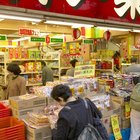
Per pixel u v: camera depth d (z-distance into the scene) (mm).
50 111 2814
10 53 6922
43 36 9539
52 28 9219
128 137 3717
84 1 3363
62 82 3457
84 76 3963
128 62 7848
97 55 8367
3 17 2820
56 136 2158
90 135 2166
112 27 3994
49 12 2977
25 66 7227
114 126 3426
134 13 4168
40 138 2527
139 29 4496
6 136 2406
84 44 9281
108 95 3590
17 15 2760
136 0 4168
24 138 2596
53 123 2475
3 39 8742
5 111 2814
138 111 3537
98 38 8719
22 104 2748
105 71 7410
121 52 9211
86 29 8250
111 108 3570
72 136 2150
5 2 2594
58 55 8430
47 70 7445
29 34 7820
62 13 3113
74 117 2162
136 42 8953
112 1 3762
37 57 7605
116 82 4078
